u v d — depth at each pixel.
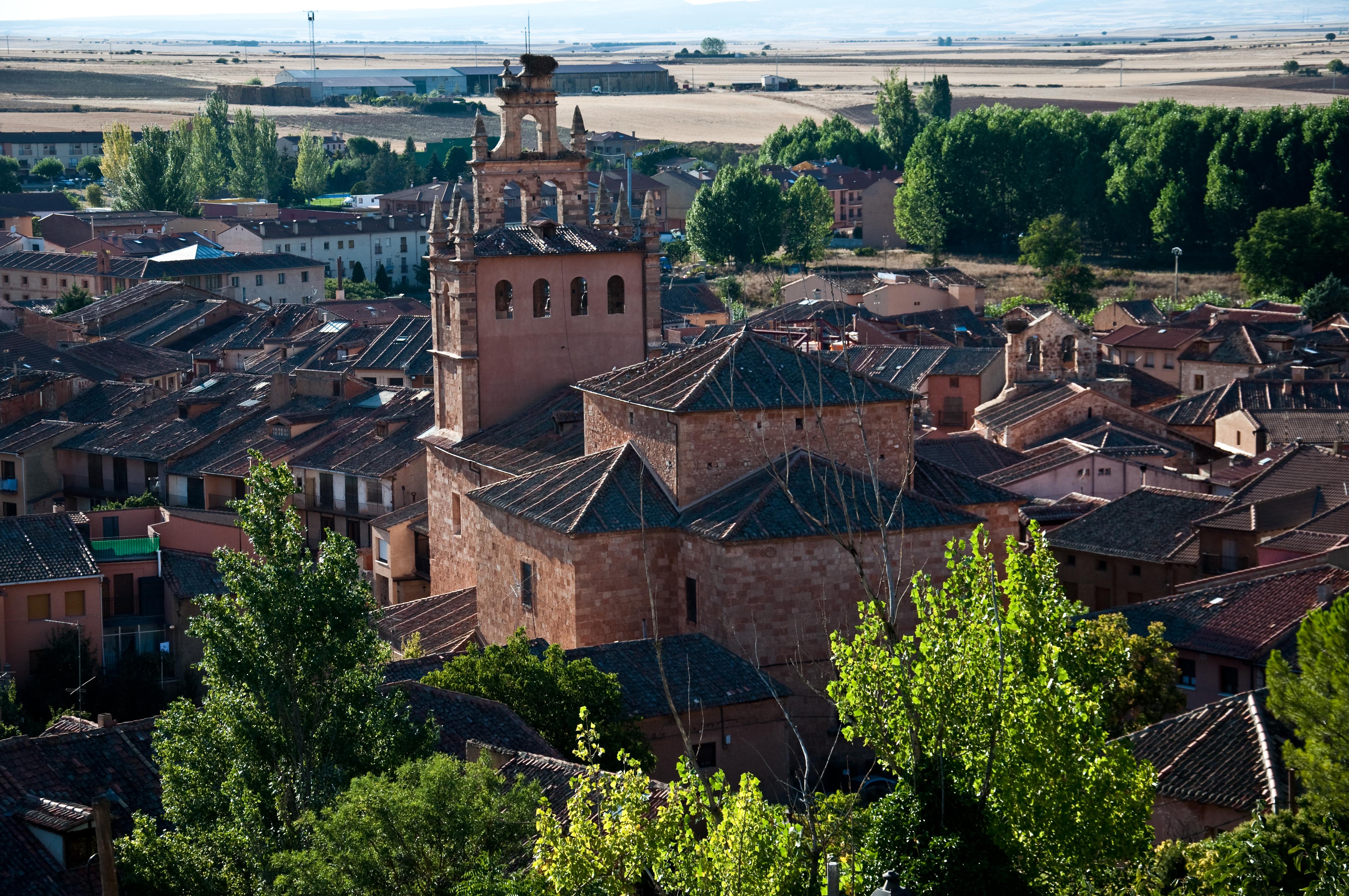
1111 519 96.50
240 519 53.34
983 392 148.00
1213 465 119.75
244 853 47.97
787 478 70.00
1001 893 40.12
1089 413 123.94
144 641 93.31
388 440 121.00
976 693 41.59
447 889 43.84
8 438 137.50
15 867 50.53
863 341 177.62
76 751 56.31
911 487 72.50
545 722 60.28
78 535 92.94
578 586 69.75
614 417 75.62
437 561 90.56
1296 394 138.75
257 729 50.75
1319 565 76.38
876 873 40.22
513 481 76.50
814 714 67.94
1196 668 72.94
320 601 51.34
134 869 48.16
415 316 164.88
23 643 88.31
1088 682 44.16
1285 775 55.53
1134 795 41.06
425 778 45.19
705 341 162.12
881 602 40.06
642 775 42.19
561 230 89.75
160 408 141.25
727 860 39.72
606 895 40.62
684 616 70.88
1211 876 43.28
